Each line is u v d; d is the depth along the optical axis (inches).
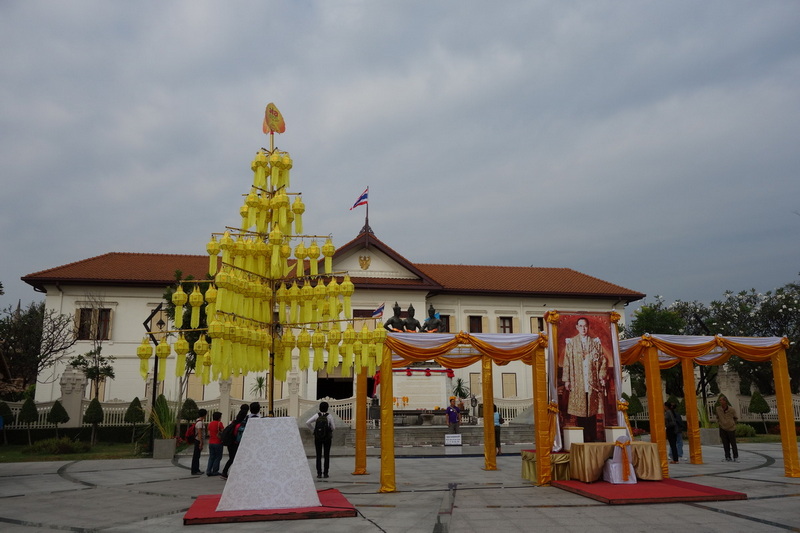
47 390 1314.0
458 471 594.6
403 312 1461.6
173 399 1315.2
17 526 332.5
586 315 542.6
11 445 920.9
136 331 1373.0
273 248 411.5
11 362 1318.9
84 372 1104.2
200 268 1466.5
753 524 320.8
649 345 554.3
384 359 500.7
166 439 751.1
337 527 322.3
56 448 816.3
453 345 523.8
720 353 641.6
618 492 419.5
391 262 1493.6
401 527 322.7
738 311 1471.5
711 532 303.3
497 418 763.4
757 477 515.8
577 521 336.8
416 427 941.8
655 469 473.7
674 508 374.6
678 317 1343.5
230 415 1008.9
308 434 889.5
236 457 366.9
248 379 1330.0
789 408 540.7
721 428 669.9
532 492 452.1
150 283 1368.1
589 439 522.0
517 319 1574.8
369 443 884.6
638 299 1616.6
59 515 364.2
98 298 1360.7
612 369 538.3
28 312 1416.1
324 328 443.8
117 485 502.3
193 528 322.3
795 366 1374.3
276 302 441.4
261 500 358.9
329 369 435.2
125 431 976.9
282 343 437.1
